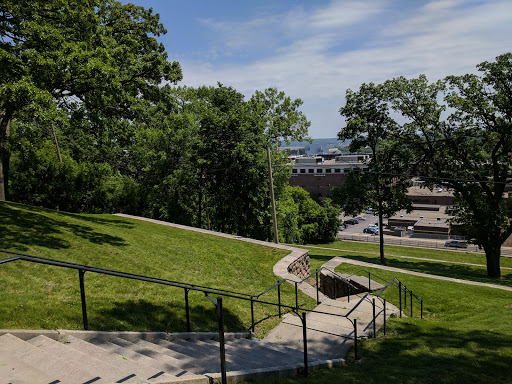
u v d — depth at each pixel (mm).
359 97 33594
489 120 28953
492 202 29578
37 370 4035
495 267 29578
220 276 14547
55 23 15547
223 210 36875
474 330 11352
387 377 7105
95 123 19453
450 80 29500
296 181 104438
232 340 8844
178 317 8898
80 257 11758
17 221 13797
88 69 13164
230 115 33375
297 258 18516
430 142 31156
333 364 8047
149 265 13180
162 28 21703
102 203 31484
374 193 34719
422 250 49844
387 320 12383
